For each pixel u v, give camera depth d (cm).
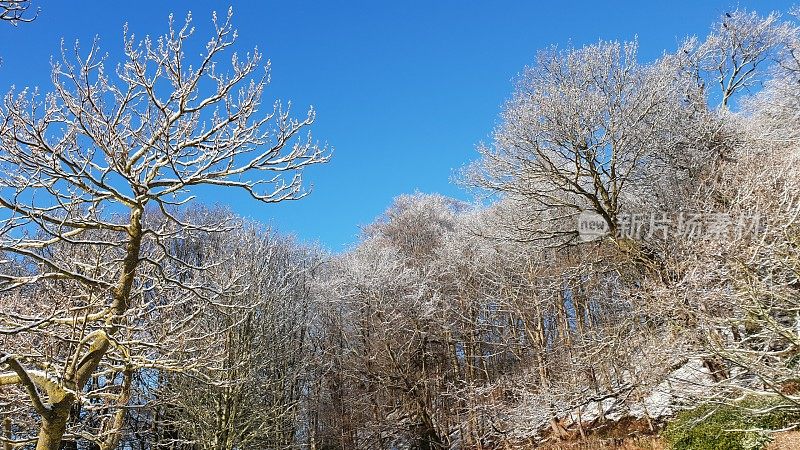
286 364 1934
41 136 509
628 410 1541
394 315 2061
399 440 2136
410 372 2012
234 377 1426
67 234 612
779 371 774
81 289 756
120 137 554
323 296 2309
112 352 735
